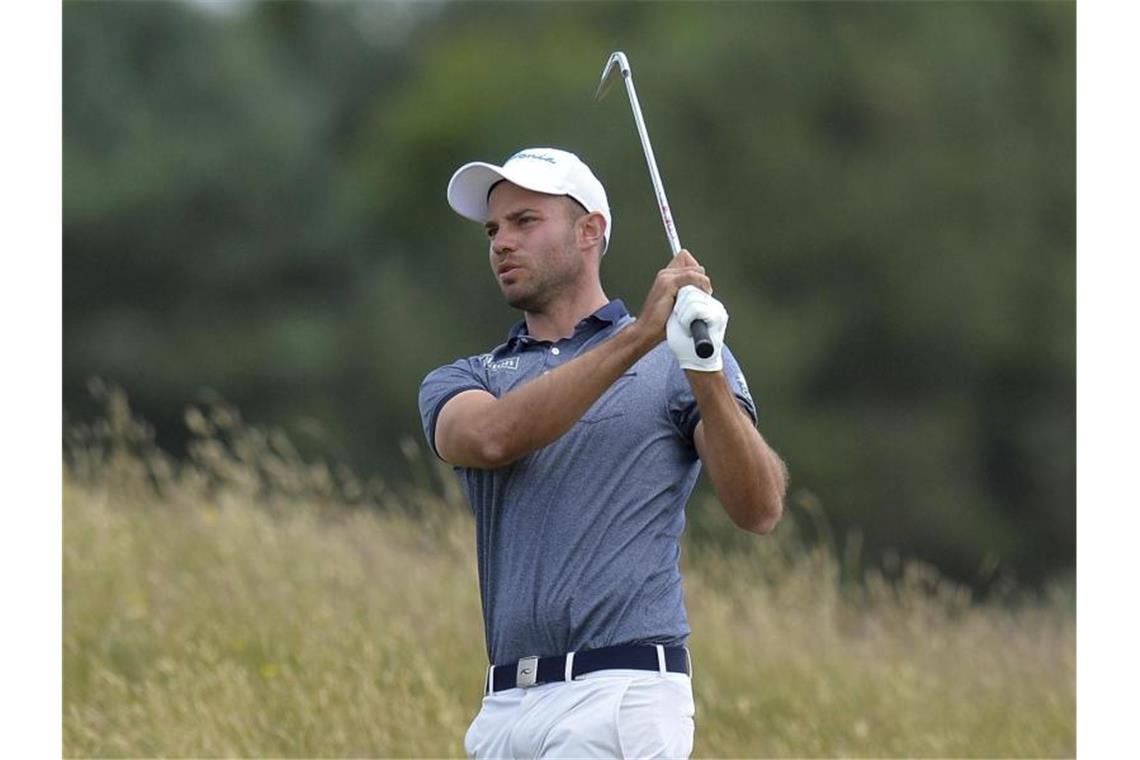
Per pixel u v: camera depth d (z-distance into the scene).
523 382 17.75
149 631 29.33
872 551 88.62
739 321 88.06
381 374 91.88
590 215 18.08
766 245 90.69
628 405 17.36
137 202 96.94
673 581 17.38
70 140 99.00
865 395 92.44
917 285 91.69
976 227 93.69
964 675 31.33
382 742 26.06
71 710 26.39
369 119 108.19
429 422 17.94
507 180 17.97
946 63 94.81
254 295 99.06
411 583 31.67
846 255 91.81
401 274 96.44
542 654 17.23
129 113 100.00
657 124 91.31
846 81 93.19
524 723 17.19
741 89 92.38
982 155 94.38
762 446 17.03
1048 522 93.62
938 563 90.31
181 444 94.06
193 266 98.12
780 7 95.50
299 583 31.33
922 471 90.38
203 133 100.75
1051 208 95.88
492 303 92.75
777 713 29.17
